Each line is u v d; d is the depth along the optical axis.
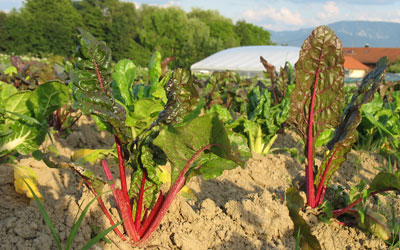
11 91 2.40
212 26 80.75
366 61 67.81
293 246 2.21
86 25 57.75
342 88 2.27
